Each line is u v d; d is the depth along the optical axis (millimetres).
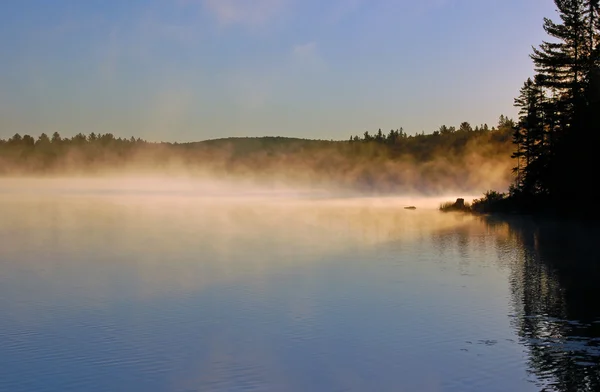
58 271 30750
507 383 14445
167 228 54625
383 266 31406
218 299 23672
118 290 25703
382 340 18000
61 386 14602
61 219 65188
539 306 21906
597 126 55031
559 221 57250
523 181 71250
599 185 54812
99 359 16469
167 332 19078
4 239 45688
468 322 19828
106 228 54625
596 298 23156
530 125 77500
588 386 14133
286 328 19422
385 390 14219
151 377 15156
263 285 26422
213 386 14539
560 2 67938
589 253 35594
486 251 36969
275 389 14320
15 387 14586
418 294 24234
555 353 16500
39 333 19047
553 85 68312
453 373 15188
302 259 34281
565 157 57938
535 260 33000
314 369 15641
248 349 17297
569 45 67438
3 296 24688
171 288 26016
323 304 22625
